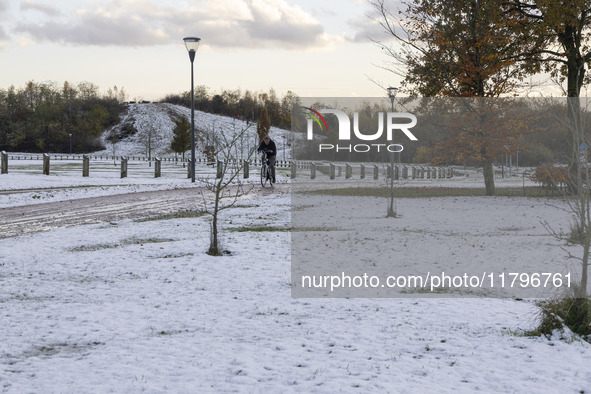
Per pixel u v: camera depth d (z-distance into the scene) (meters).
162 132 165.88
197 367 4.94
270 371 4.84
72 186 24.81
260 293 7.98
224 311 7.03
